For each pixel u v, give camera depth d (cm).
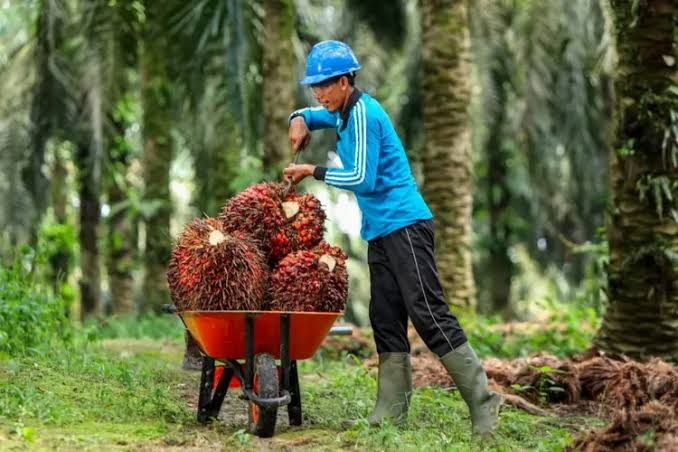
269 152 1438
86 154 1969
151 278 1977
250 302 593
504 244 2741
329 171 624
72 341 958
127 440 564
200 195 2119
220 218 636
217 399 644
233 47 1438
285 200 636
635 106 930
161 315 1755
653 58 921
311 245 634
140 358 976
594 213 2552
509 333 1334
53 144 2183
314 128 677
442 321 616
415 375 909
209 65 1513
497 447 589
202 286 586
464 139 1400
